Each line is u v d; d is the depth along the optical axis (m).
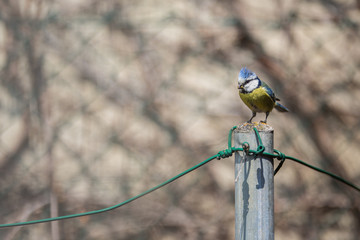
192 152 9.75
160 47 9.80
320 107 10.20
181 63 9.85
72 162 9.52
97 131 9.59
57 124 9.51
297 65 10.18
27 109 9.47
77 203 9.44
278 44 10.16
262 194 3.76
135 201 9.59
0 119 9.44
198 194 9.75
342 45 10.31
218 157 3.91
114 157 9.62
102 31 9.68
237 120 9.90
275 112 10.11
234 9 10.03
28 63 9.49
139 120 9.71
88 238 9.38
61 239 9.29
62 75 9.57
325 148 10.13
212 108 9.87
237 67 9.98
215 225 9.69
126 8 9.73
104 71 9.66
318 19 10.25
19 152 9.45
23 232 9.22
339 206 10.02
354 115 10.27
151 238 9.55
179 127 9.79
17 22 9.50
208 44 9.93
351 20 10.33
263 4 10.12
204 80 9.91
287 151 10.06
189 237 9.62
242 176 3.80
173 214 9.62
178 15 9.88
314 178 10.06
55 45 9.56
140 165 9.66
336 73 10.27
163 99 9.77
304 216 9.96
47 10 9.55
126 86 9.70
